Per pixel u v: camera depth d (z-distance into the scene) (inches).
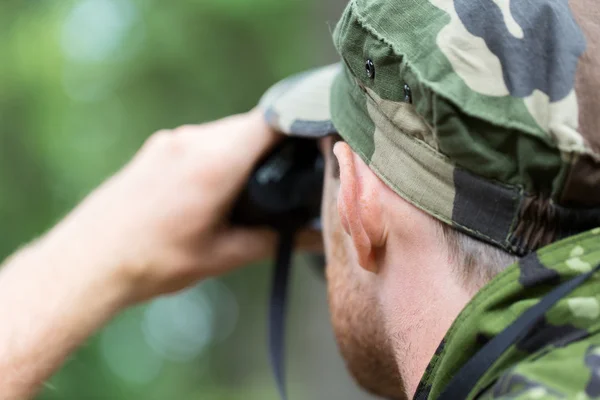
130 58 462.3
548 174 44.4
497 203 46.3
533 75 45.1
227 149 80.4
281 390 79.3
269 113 69.2
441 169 48.0
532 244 45.9
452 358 46.0
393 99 49.8
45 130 460.1
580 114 43.4
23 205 449.7
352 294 59.0
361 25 51.2
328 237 63.4
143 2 458.9
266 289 573.3
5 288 81.7
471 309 45.6
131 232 82.2
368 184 53.2
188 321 673.0
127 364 540.1
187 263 82.7
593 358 40.4
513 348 43.2
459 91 45.5
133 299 83.2
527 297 44.3
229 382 603.2
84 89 478.9
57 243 83.0
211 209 81.3
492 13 46.6
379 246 53.4
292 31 442.0
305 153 78.0
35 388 79.7
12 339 79.4
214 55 449.1
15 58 450.3
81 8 488.1
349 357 63.0
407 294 52.1
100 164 455.5
